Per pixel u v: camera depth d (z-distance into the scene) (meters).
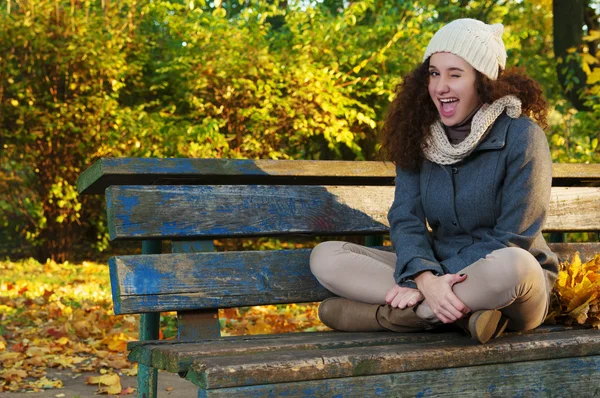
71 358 4.67
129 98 10.76
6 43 9.70
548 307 2.73
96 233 11.02
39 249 10.61
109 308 6.54
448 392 2.26
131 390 3.96
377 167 3.20
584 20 11.62
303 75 9.58
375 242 3.49
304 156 11.23
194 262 2.70
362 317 2.69
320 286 2.93
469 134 2.65
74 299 7.00
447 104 2.69
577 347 2.47
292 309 7.12
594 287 2.76
